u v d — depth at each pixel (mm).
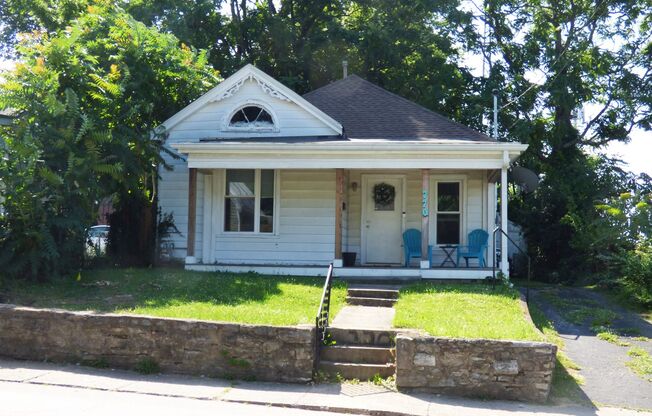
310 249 15297
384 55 25141
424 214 13734
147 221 15578
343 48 26250
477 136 15336
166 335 8367
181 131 15945
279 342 8070
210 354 8234
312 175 15414
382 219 16156
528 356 7488
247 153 14164
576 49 24109
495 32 26234
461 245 15586
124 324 8500
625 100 24422
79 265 13469
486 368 7562
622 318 12039
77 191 11820
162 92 16344
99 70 13797
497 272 13273
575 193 21859
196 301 10422
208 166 14305
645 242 14922
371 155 13852
